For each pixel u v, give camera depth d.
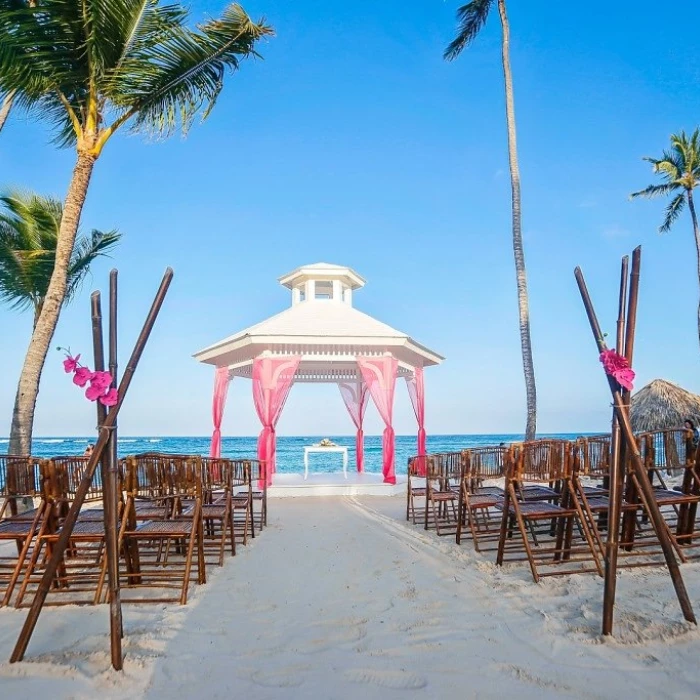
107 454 3.15
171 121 8.65
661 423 14.51
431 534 6.98
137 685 2.84
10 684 2.84
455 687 2.75
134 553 4.88
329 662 3.11
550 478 5.09
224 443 58.69
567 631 3.39
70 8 7.31
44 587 3.17
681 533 5.44
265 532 7.47
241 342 12.02
